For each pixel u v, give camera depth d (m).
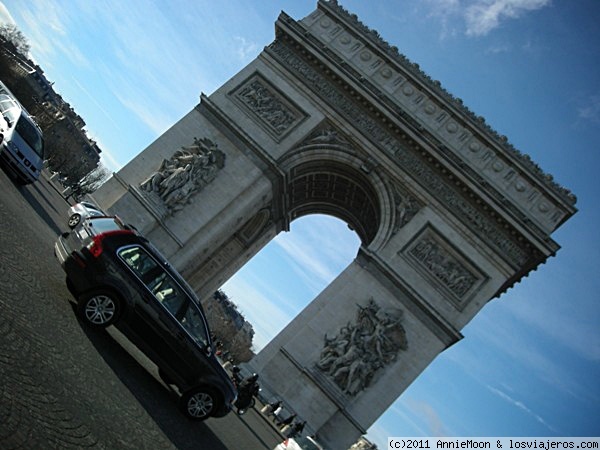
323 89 66.44
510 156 64.00
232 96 66.12
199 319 23.25
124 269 21.47
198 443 20.94
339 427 55.66
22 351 14.17
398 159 64.19
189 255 61.34
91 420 14.41
